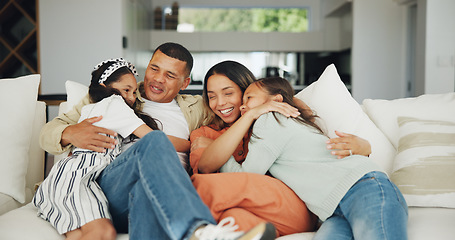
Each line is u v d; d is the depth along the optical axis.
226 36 7.72
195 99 2.21
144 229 1.34
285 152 1.65
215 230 1.15
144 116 2.01
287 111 1.69
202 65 8.05
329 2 7.46
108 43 5.42
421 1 5.15
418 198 1.68
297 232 1.56
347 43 7.09
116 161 1.57
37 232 1.47
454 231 1.40
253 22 8.20
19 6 5.66
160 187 1.29
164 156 1.37
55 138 1.74
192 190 1.30
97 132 1.71
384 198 1.40
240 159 1.88
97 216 1.47
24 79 2.01
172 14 7.90
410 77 6.35
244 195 1.47
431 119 1.88
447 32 5.02
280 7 8.12
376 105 2.11
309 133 1.66
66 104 2.08
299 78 8.11
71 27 5.43
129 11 5.88
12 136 1.87
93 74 1.96
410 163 1.74
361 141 1.65
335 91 2.03
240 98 2.00
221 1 8.03
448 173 1.68
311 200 1.54
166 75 2.12
